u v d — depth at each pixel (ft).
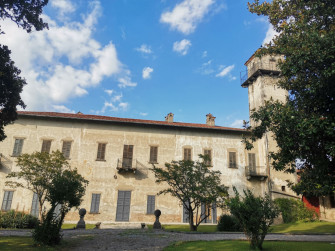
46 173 63.10
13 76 45.88
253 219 32.27
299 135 30.04
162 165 85.51
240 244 35.81
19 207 74.74
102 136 85.05
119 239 41.47
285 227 67.36
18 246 33.24
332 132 28.09
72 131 83.92
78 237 42.88
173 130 89.97
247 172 88.74
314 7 33.40
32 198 75.92
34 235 35.60
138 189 82.07
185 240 40.65
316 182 33.42
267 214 32.81
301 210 80.28
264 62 96.68
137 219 79.56
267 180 86.43
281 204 80.79
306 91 32.42
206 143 90.58
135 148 85.81
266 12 42.52
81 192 42.57
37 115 81.51
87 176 80.48
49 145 81.51
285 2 39.86
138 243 38.27
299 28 34.27
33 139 81.20
